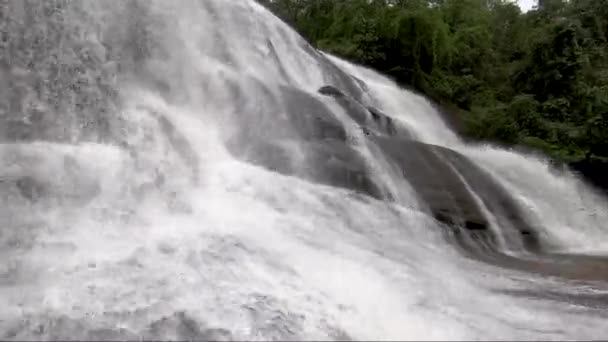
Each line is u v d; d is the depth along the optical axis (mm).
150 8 9484
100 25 8477
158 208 6215
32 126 6941
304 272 5191
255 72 11539
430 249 7629
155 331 3998
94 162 6254
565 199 12977
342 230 6922
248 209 6602
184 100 9008
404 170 9750
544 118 18406
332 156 8773
